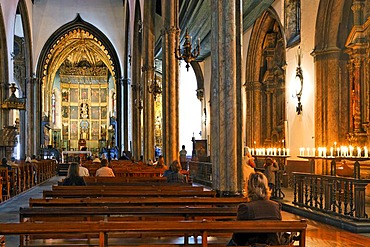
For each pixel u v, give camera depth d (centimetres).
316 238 892
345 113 1567
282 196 1482
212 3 1183
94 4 4012
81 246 631
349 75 1545
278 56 2283
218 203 805
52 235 681
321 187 1154
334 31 1561
